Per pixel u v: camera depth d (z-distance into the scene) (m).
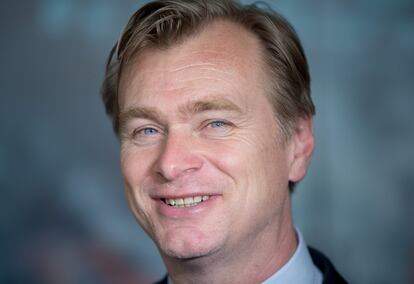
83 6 6.30
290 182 2.68
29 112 6.27
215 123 2.34
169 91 2.31
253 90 2.39
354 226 6.11
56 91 6.30
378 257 6.09
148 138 2.41
